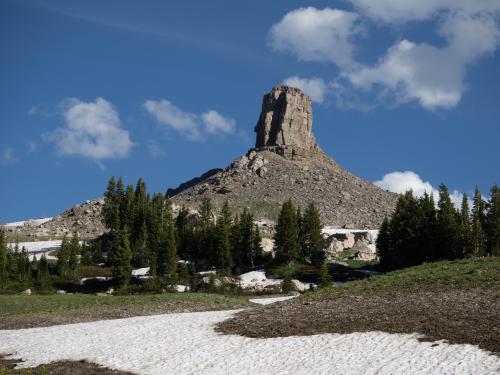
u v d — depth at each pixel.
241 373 33.00
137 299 68.25
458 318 38.16
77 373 34.69
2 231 121.00
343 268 123.56
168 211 163.38
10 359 39.69
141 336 43.31
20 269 119.69
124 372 34.72
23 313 63.44
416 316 39.84
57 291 110.00
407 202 121.00
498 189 131.25
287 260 124.38
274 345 37.47
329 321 41.72
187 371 34.12
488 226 120.94
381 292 50.34
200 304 62.78
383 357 32.88
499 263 55.84
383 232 123.12
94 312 59.09
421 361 31.58
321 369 32.28
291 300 54.91
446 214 110.50
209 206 166.12
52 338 44.88
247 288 107.44
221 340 40.16
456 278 50.47
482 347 32.28
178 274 116.75
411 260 108.69
